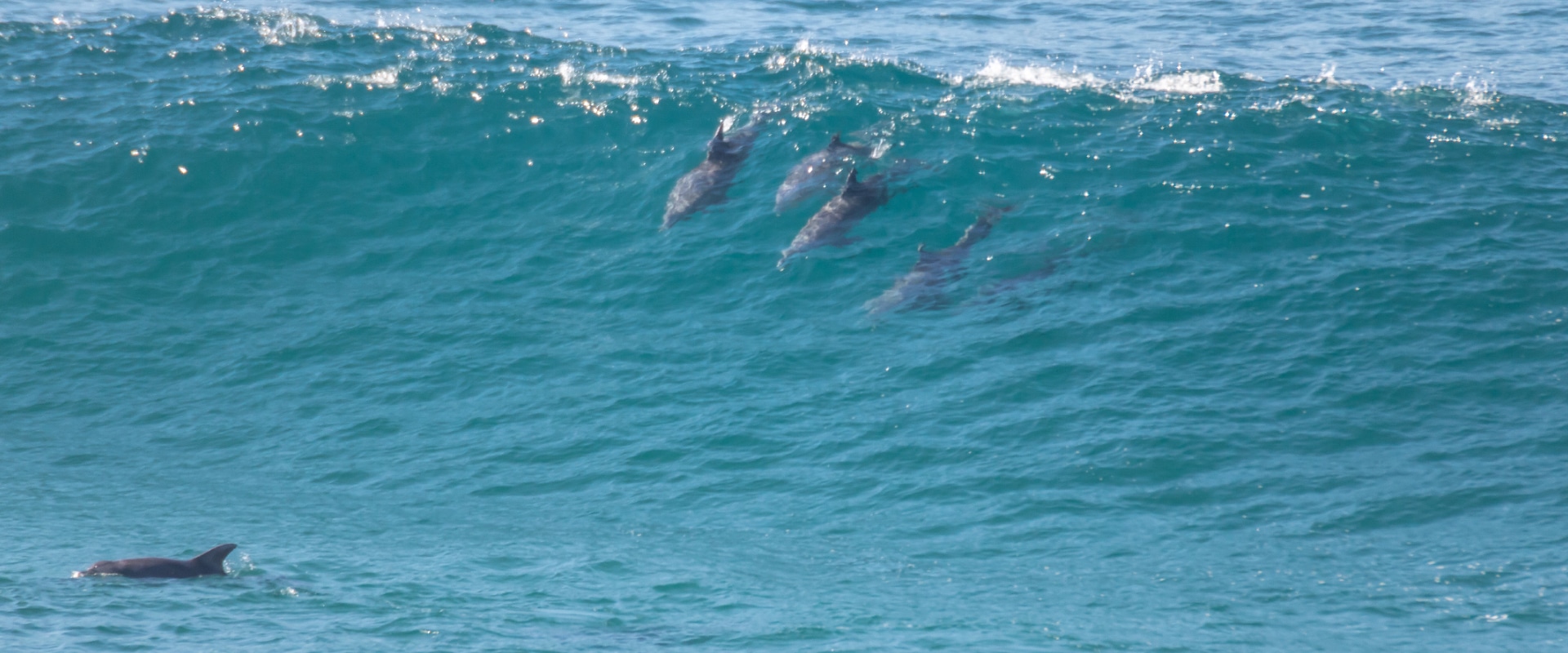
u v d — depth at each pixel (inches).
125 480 1240.8
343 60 2224.4
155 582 895.7
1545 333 1371.8
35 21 2389.3
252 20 2409.0
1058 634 820.6
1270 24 2856.8
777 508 1155.9
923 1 3090.6
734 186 1823.3
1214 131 1908.2
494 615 842.2
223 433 1364.4
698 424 1333.7
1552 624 839.7
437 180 1905.8
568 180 1894.7
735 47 2500.0
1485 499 1082.7
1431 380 1295.5
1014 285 1552.7
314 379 1476.4
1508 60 2479.1
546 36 2532.0
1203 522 1075.3
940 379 1378.0
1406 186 1738.4
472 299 1640.0
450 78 2138.3
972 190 1766.7
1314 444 1198.3
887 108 2006.6
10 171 1856.5
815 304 1566.2
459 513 1157.7
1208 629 834.8
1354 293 1470.2
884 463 1229.7
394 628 799.7
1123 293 1515.7
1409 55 2529.5
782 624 836.0
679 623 836.6
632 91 2078.0
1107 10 3021.7
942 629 826.8
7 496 1169.4
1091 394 1312.7
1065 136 1909.4
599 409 1379.2
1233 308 1464.1
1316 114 1957.4
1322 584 936.3
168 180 1870.1
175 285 1692.9
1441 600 893.8
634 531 1104.2
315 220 1824.6
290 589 895.7
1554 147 1862.7
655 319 1571.1
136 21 2393.0
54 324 1604.3
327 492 1219.9
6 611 798.5
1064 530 1072.2
